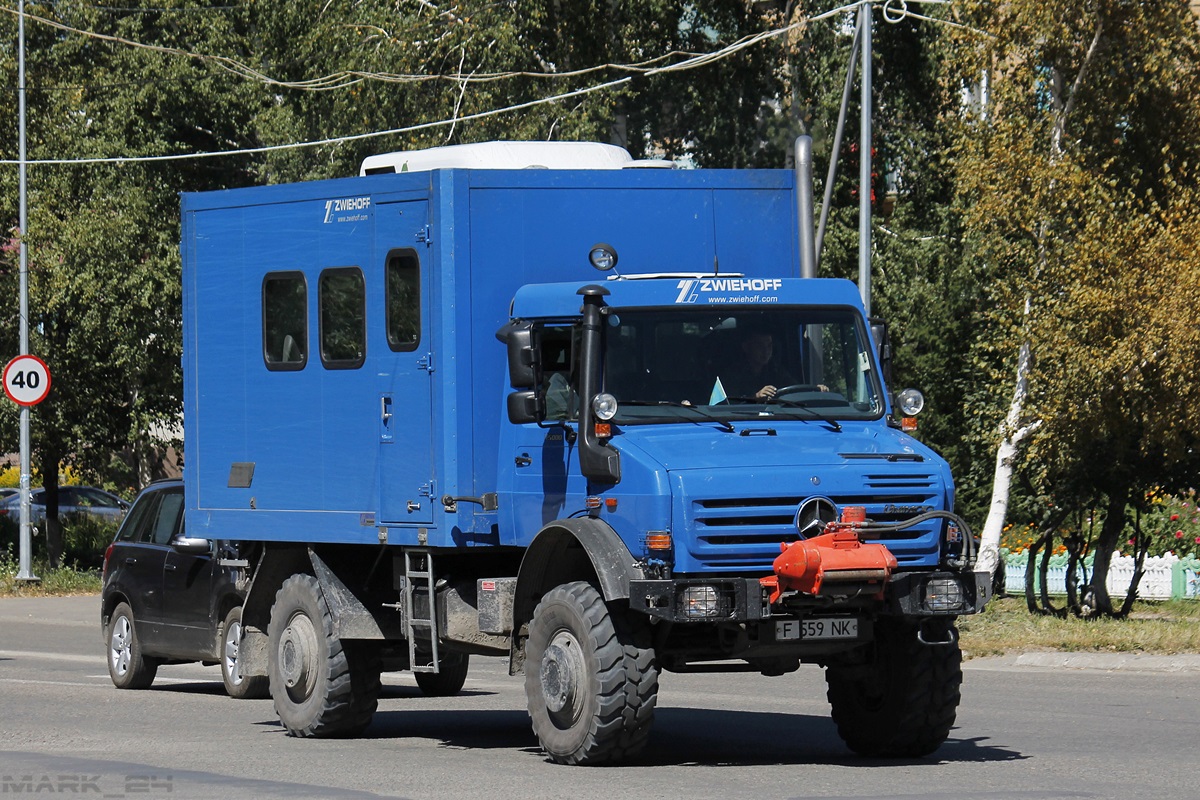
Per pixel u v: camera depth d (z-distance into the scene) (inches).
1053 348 2265.0
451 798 1083.3
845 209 3897.6
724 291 1311.5
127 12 4936.0
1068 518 2837.1
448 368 1348.4
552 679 1239.5
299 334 1510.8
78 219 3976.4
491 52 3853.3
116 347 3971.5
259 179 5049.2
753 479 1195.3
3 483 6550.2
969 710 1625.2
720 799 1066.1
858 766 1253.1
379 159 1743.4
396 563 1449.3
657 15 3959.2
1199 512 2942.9
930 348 3260.3
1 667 2335.1
